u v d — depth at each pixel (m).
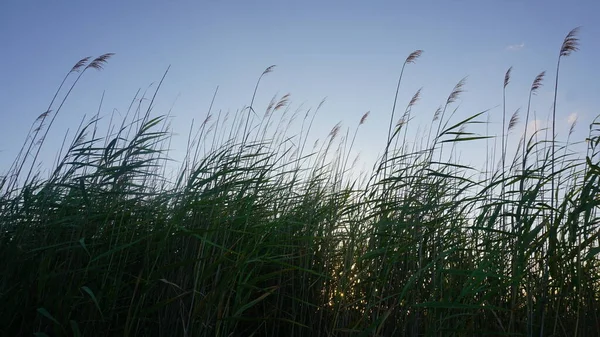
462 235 4.30
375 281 4.09
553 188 3.72
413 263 4.20
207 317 3.52
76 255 4.12
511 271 3.92
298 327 4.29
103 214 4.20
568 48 3.85
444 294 4.01
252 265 4.33
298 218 4.87
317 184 5.45
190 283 4.06
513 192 3.92
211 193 4.18
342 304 4.12
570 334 3.73
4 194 4.86
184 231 3.62
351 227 4.54
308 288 4.29
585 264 3.74
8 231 4.24
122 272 3.80
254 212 4.64
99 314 3.75
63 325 3.62
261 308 4.51
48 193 4.47
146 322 4.07
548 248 3.62
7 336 3.71
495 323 3.97
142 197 4.48
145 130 4.31
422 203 4.35
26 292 3.87
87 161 4.67
